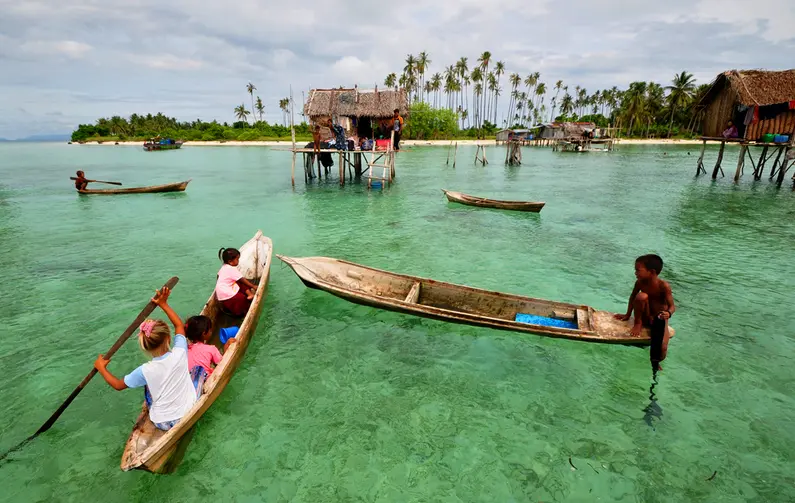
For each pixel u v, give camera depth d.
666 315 5.91
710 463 4.83
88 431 5.19
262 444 5.09
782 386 6.18
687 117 79.75
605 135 70.81
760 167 26.59
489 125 96.88
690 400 5.90
